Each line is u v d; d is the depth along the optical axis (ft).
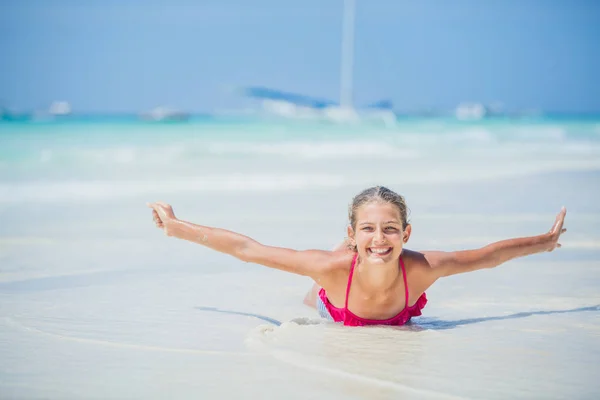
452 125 156.35
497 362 11.66
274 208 30.14
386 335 13.30
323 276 13.71
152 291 16.98
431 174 44.62
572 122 189.47
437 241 22.45
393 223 12.90
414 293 13.93
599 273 18.74
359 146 73.15
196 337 13.12
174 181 40.81
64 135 87.61
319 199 33.14
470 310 15.33
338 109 172.96
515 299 16.22
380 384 10.57
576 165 50.83
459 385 10.54
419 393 10.21
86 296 16.37
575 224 25.93
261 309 15.47
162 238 24.16
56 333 13.30
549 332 13.52
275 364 11.49
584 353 12.19
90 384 10.56
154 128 112.16
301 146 71.72
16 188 37.60
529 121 197.47
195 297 16.43
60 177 43.04
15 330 13.47
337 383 10.60
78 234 24.72
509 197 33.45
